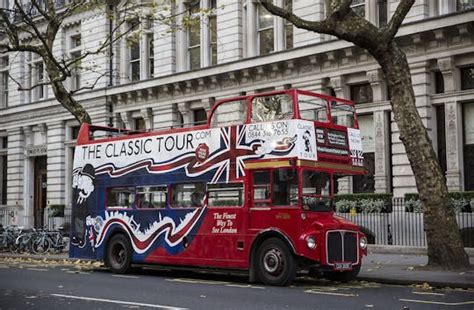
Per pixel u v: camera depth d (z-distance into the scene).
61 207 37.19
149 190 17.27
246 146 15.04
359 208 24.20
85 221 18.84
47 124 39.44
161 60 33.06
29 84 41.34
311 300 11.66
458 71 22.95
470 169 22.83
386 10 25.09
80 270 18.94
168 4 31.78
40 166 41.00
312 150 14.38
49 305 11.18
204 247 15.66
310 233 13.85
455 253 15.91
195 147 16.23
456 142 22.73
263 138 14.72
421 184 16.16
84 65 36.34
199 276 16.95
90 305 11.12
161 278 16.41
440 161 23.55
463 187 22.78
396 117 16.38
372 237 23.53
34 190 41.19
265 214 14.46
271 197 14.40
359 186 25.55
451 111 22.89
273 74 27.91
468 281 13.71
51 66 23.86
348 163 15.38
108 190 18.39
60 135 38.53
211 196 15.69
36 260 23.20
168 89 32.28
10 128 42.19
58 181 38.25
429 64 23.45
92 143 19.09
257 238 14.53
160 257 16.69
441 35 22.55
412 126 16.14
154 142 17.34
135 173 17.69
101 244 18.28
